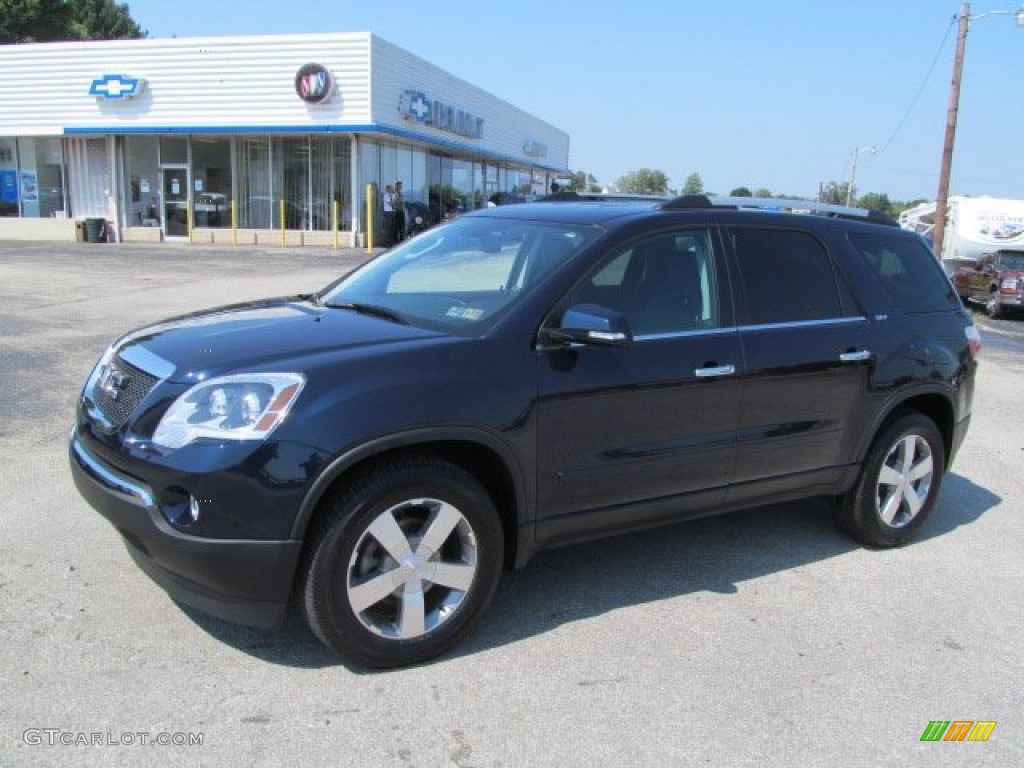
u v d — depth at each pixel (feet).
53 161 93.45
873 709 11.07
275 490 10.19
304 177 88.89
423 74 94.99
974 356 17.62
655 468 13.23
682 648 12.31
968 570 15.76
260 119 85.20
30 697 10.26
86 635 11.66
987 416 29.22
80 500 16.40
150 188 91.81
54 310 40.14
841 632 13.07
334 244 85.30
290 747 9.65
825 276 15.53
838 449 15.46
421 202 105.60
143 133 88.38
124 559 13.94
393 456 11.15
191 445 10.25
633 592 14.06
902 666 12.17
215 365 10.82
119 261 66.33
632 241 13.35
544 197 17.46
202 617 12.26
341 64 82.58
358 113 83.10
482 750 9.80
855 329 15.42
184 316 14.21
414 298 13.78
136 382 11.31
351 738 9.87
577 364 12.26
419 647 11.39
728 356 13.70
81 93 88.79
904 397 16.05
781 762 9.91
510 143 131.44
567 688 11.13
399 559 11.14
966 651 12.71
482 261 14.10
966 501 19.97
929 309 16.98
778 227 15.16
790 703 11.09
